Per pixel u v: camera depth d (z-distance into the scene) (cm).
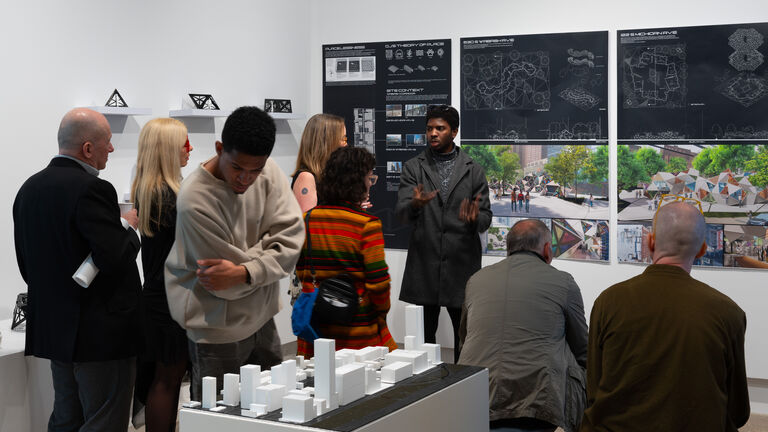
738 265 457
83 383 292
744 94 451
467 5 513
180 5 468
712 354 202
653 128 471
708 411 200
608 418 213
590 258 490
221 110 474
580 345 286
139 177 308
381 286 267
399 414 178
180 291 229
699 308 206
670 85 467
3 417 328
